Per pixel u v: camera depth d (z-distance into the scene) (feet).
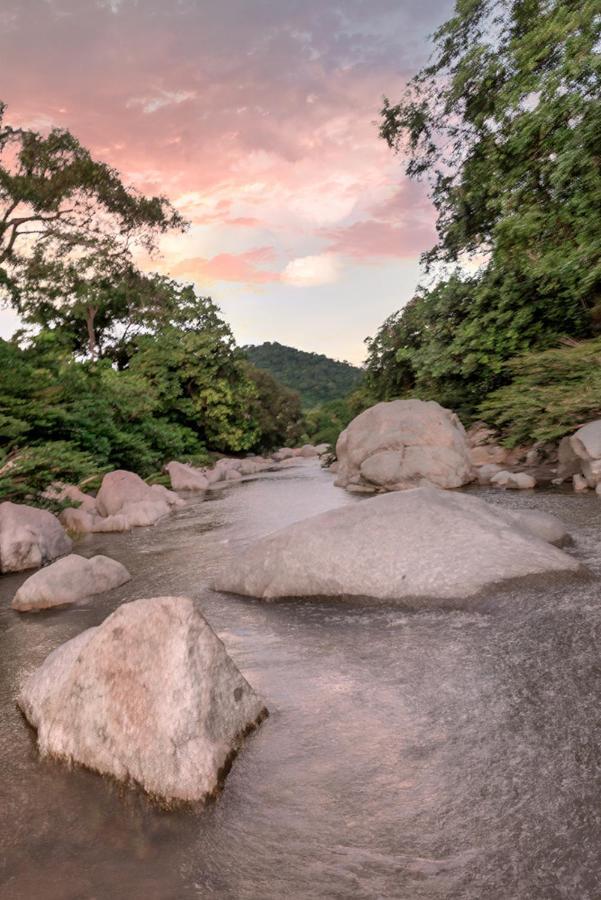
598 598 15.05
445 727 9.87
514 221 44.80
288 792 8.47
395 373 74.54
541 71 45.37
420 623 14.87
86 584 20.80
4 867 7.33
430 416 46.85
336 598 17.22
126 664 9.83
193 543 30.45
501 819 7.57
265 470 104.01
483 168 55.36
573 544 21.07
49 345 62.80
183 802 8.34
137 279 119.96
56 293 113.29
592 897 6.27
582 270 43.83
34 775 9.41
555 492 35.81
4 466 40.83
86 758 9.46
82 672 10.19
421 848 7.20
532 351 50.60
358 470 48.80
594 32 39.60
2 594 22.82
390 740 9.62
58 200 95.35
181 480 69.67
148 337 128.77
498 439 52.21
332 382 439.22
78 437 58.75
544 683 11.08
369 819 7.78
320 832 7.61
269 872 6.98
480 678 11.53
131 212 102.89
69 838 7.82
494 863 6.86
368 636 14.34
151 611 10.25
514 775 8.44
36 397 54.65
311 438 202.90
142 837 7.76
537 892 6.39
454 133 70.13
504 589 15.87
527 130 41.57
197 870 7.09
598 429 36.22
